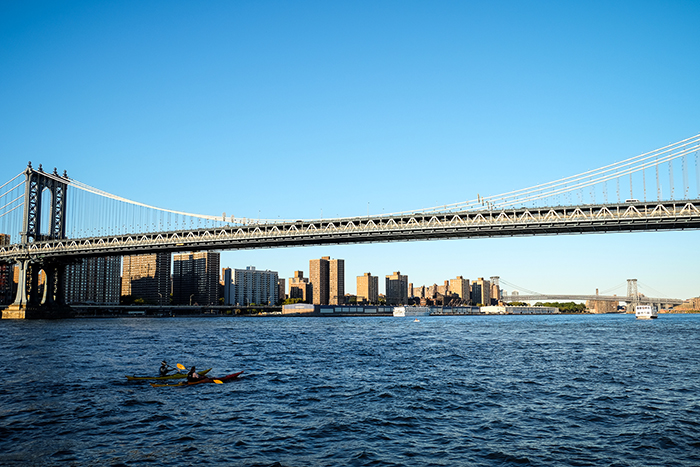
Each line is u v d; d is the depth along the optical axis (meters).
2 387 39.75
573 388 40.12
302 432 27.44
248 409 32.75
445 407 33.28
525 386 41.00
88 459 23.23
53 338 88.81
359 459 23.27
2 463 22.67
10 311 167.25
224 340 89.38
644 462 22.83
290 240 142.38
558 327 154.12
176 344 79.44
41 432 27.41
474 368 51.81
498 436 26.73
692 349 72.44
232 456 23.64
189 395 37.25
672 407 33.19
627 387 40.53
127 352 65.94
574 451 24.28
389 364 54.97
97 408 32.81
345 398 36.19
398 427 28.48
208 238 150.38
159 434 27.09
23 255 167.25
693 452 24.14
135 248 159.62
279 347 75.56
